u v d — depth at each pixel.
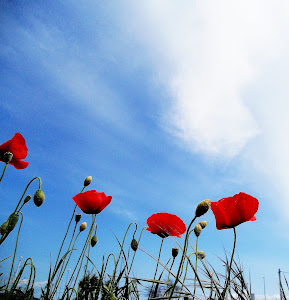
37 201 0.38
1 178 0.39
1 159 0.42
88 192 0.49
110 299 0.39
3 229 0.35
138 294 0.42
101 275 0.44
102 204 0.49
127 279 0.42
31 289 0.38
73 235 0.46
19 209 0.38
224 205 0.33
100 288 0.41
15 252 0.37
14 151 0.42
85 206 0.48
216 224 0.33
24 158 0.43
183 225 0.42
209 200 0.26
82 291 0.42
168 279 0.38
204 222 0.38
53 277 0.40
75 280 0.42
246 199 0.32
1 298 0.35
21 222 0.38
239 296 0.32
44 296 0.38
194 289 0.29
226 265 0.33
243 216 0.31
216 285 0.31
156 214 0.44
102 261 0.45
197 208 0.26
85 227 0.48
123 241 0.45
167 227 0.43
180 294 0.28
